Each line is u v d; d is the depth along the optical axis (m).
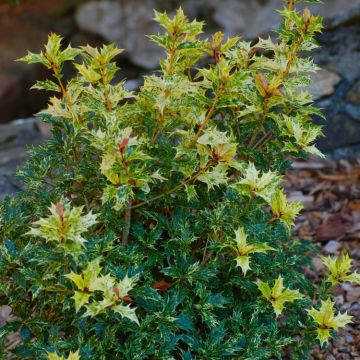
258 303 0.84
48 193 0.86
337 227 1.12
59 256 0.77
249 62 0.93
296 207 0.81
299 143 0.84
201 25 0.81
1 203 0.87
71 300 0.78
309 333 0.86
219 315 0.86
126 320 0.80
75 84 0.84
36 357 0.81
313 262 1.05
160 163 0.83
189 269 0.82
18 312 0.84
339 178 1.21
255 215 0.87
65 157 0.85
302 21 0.84
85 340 0.80
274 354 0.85
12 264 0.81
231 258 0.85
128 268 0.79
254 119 0.89
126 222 0.83
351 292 1.00
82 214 0.87
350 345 0.93
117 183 0.78
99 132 0.78
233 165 0.80
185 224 0.85
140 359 0.78
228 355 0.83
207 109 0.87
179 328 0.84
